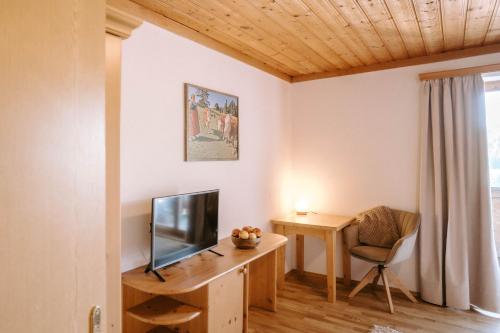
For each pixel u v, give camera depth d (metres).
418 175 3.39
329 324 2.78
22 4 0.57
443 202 3.18
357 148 3.72
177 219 2.24
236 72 3.16
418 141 3.39
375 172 3.62
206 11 2.30
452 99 3.15
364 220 3.47
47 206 0.61
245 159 3.30
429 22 2.49
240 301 2.46
